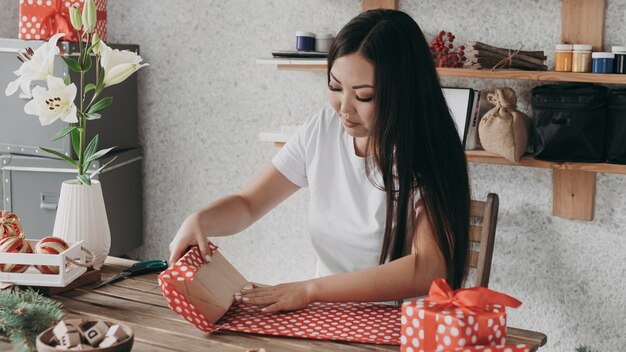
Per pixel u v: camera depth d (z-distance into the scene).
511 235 3.19
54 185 3.39
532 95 2.88
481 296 1.38
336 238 2.02
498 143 2.87
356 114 1.79
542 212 3.13
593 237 3.05
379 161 1.83
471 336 1.35
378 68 1.71
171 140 3.78
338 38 1.76
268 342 1.58
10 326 1.51
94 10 2.05
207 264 1.76
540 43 3.04
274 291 1.75
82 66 2.05
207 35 3.64
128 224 3.74
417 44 1.76
